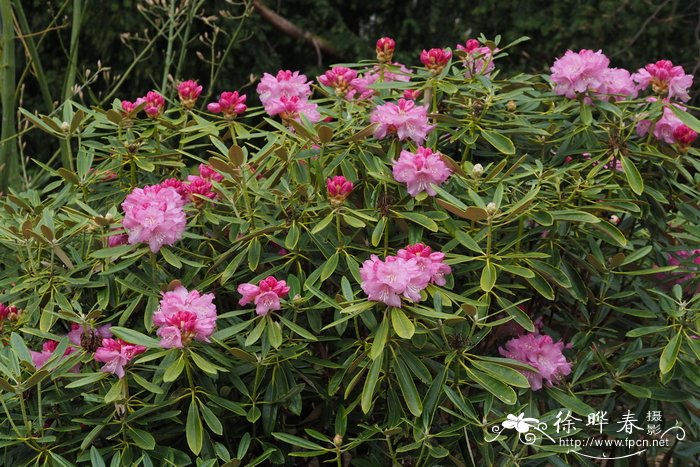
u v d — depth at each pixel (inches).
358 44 235.1
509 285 83.8
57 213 99.3
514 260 83.4
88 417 82.4
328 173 88.4
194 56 216.1
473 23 235.1
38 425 79.2
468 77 104.2
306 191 85.7
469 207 77.3
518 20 229.0
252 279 84.5
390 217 85.5
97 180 100.4
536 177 91.2
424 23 240.7
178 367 72.5
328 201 85.1
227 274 83.4
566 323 92.7
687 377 81.3
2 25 144.1
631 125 92.0
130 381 81.9
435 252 79.2
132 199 80.7
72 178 95.8
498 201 79.2
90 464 83.0
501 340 92.4
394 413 79.1
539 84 99.9
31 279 85.6
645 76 94.3
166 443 87.0
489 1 229.5
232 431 86.9
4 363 78.6
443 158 82.7
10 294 86.6
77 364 83.1
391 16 244.5
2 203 96.3
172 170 102.9
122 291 87.9
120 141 98.8
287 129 92.0
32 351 84.4
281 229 84.6
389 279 70.4
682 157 91.9
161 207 78.7
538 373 81.1
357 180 89.0
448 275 83.4
